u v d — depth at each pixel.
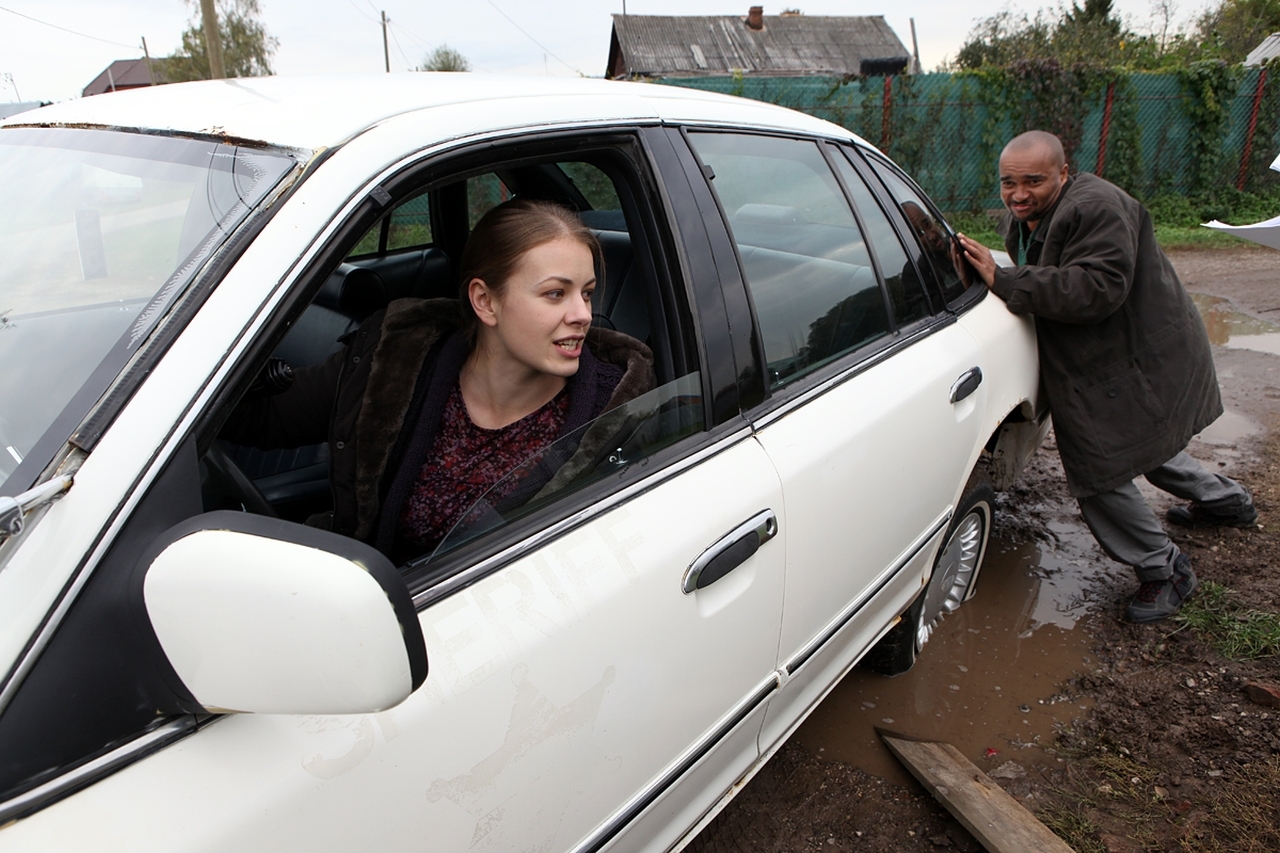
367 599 0.77
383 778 0.99
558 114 1.36
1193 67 11.42
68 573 0.81
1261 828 2.07
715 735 1.54
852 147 2.27
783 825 2.20
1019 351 2.62
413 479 1.40
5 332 1.07
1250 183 11.97
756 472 1.53
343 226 1.05
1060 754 2.39
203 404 0.92
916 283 2.27
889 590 2.14
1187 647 2.76
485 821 1.11
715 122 1.73
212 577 0.79
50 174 1.33
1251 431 4.33
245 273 0.99
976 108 11.40
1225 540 3.31
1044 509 3.82
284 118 1.21
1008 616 3.06
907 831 2.17
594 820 1.30
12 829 0.76
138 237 1.12
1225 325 6.43
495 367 1.39
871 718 2.57
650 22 31.14
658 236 1.48
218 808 0.86
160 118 1.35
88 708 0.81
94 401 0.92
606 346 1.51
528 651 1.14
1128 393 2.69
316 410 1.54
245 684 0.80
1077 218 2.57
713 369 1.51
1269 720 2.42
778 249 1.80
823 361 1.85
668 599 1.33
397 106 1.23
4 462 0.89
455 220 2.46
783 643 1.69
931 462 2.12
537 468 1.27
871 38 32.56
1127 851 2.04
